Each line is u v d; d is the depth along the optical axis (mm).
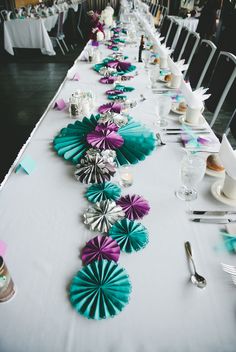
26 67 4660
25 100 3301
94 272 554
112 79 1746
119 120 1158
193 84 2174
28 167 893
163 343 453
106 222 674
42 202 767
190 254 601
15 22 4871
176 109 1312
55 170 904
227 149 730
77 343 454
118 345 450
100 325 476
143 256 602
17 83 3914
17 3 7742
